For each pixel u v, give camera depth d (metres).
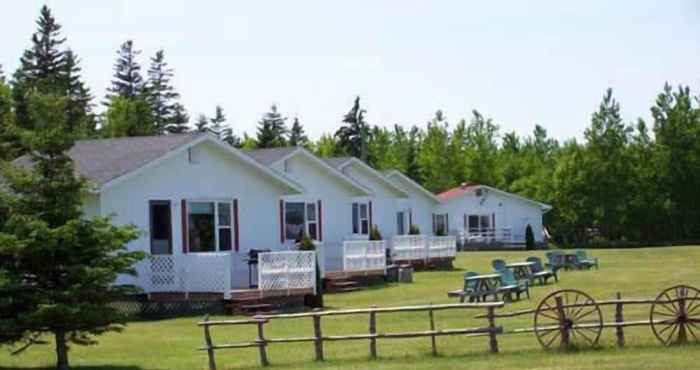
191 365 18.50
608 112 79.12
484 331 18.06
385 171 58.69
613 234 80.56
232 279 31.97
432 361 17.41
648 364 15.68
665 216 78.50
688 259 46.91
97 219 18.30
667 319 18.92
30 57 75.38
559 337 18.97
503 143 111.31
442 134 95.19
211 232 31.48
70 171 18.22
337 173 42.22
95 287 17.78
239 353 19.88
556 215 81.88
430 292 33.00
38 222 17.23
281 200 38.88
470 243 69.81
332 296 32.81
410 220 60.06
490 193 72.25
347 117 103.25
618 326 17.95
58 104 18.88
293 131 105.19
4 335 17.38
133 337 22.67
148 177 29.12
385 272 38.12
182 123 90.19
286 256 28.97
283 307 28.78
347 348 19.78
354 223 46.09
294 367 17.64
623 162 78.81
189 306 28.02
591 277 36.50
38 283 17.83
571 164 80.31
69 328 17.58
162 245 29.55
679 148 78.44
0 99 48.16
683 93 78.81
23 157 24.00
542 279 35.22
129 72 86.50
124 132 71.88
